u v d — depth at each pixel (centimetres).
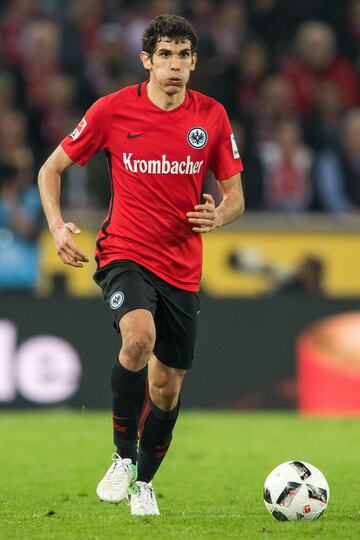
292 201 5209
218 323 4497
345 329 4522
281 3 6109
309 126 5466
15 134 5088
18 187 4819
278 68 5775
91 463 3222
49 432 3894
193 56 2158
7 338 4422
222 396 4497
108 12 5822
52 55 5612
